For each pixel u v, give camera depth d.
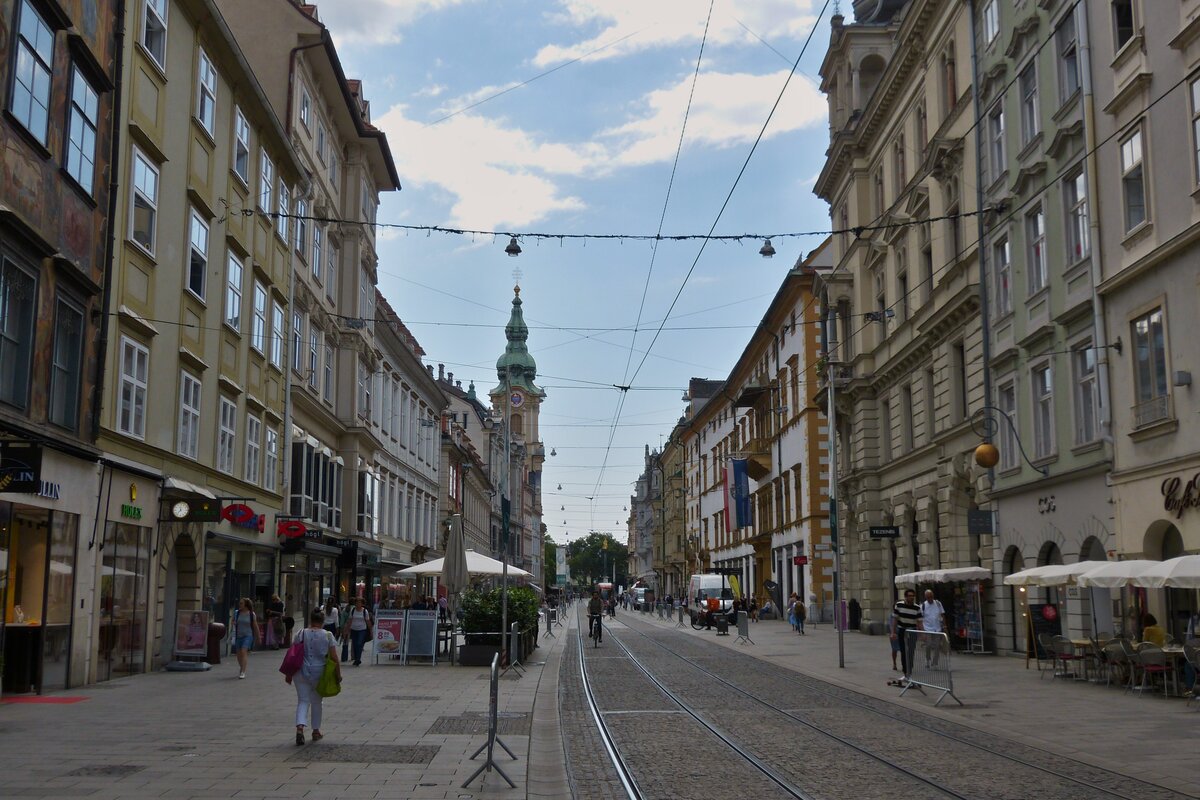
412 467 55.31
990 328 28.59
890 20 43.53
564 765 11.65
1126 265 21.41
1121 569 18.59
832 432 30.78
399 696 18.64
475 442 102.19
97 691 18.41
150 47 22.19
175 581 24.69
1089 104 22.75
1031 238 26.28
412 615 26.98
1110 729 14.34
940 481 32.56
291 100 33.38
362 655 29.73
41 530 17.59
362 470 42.09
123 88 20.64
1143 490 20.86
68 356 18.47
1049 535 25.19
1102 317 22.38
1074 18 23.61
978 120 28.94
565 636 43.97
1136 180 21.31
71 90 18.19
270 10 33.94
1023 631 27.34
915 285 34.66
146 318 21.81
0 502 16.34
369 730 14.02
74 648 18.70
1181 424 19.58
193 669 22.80
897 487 37.84
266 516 30.67
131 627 21.36
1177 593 20.34
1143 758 11.91
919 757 12.06
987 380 28.56
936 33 32.66
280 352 32.41
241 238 28.17
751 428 67.75
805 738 13.70
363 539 42.16
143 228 21.70
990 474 28.64
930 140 32.69
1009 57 27.19
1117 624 22.22
